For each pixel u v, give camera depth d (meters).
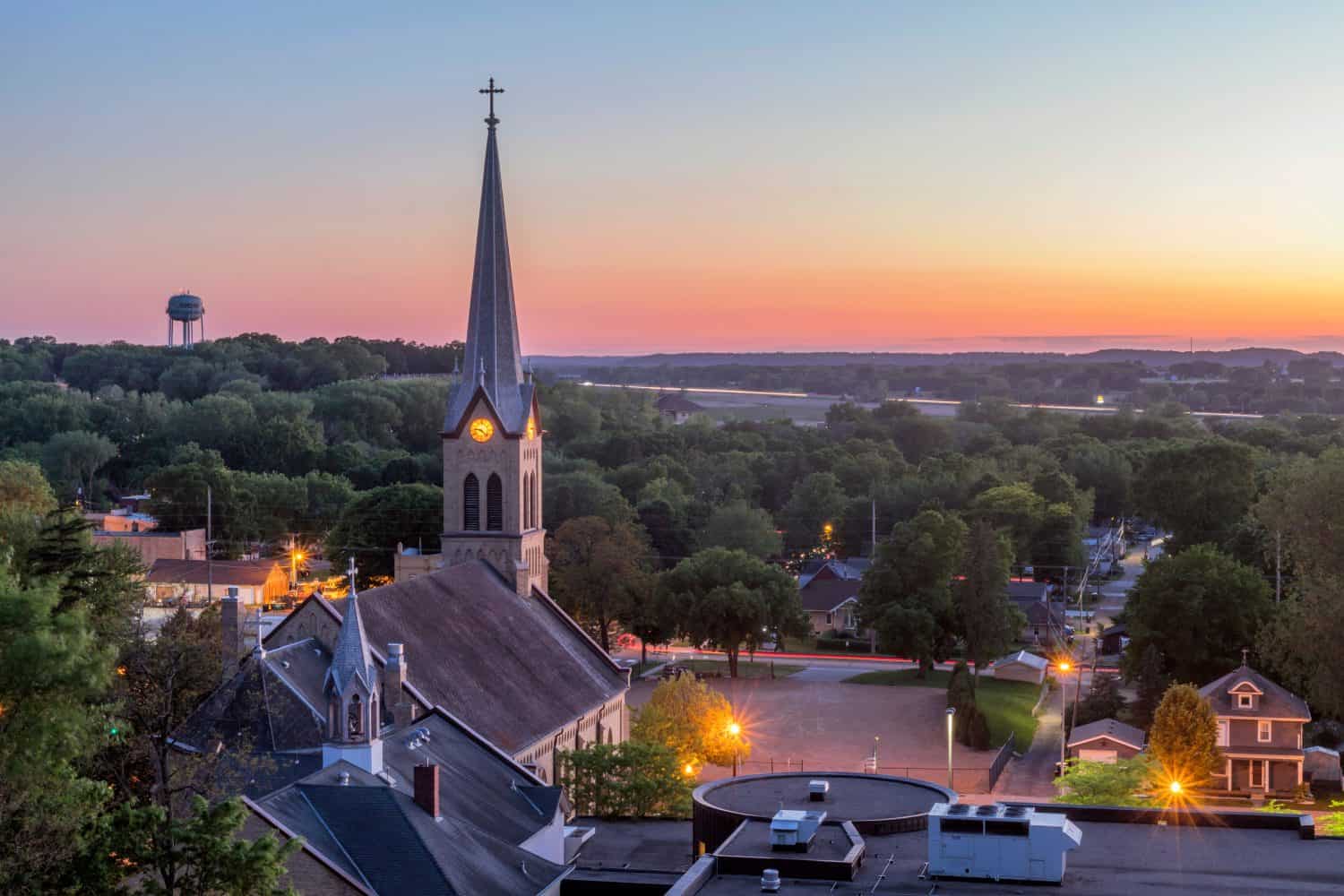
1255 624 152.75
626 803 110.31
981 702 164.75
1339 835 65.62
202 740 86.19
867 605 186.00
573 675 121.50
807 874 58.50
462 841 76.38
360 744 80.88
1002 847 57.50
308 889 67.50
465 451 128.25
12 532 110.25
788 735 152.62
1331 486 135.38
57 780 58.16
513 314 130.25
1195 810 66.06
